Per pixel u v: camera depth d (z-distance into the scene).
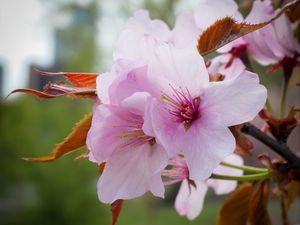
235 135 0.15
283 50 0.18
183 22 0.18
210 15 0.17
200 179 0.13
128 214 1.44
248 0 0.20
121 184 0.14
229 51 0.18
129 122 0.13
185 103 0.14
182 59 0.14
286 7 0.15
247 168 0.17
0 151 1.44
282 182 0.16
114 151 0.14
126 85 0.13
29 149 1.42
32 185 1.42
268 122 0.16
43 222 1.41
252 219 0.19
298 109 0.16
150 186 0.13
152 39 0.14
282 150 0.16
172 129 0.13
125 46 0.15
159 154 0.13
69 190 1.38
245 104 0.13
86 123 0.14
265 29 0.17
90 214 1.40
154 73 0.13
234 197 0.19
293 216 1.07
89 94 0.13
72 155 1.39
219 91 0.14
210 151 0.13
